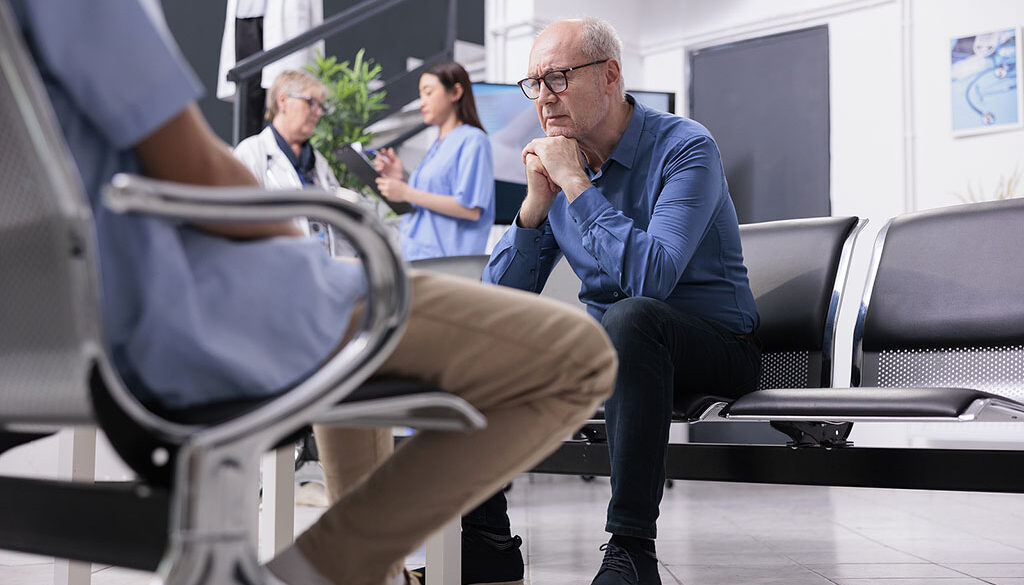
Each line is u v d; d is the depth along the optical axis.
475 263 2.56
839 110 5.61
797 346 2.24
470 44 5.75
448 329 0.92
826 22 5.65
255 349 0.80
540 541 3.00
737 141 5.99
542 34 2.16
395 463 0.96
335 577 0.94
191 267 0.80
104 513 0.77
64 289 0.67
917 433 5.18
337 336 0.85
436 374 0.93
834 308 2.22
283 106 3.54
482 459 0.95
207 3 4.86
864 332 2.23
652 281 1.93
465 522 2.07
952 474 1.75
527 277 2.20
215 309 0.79
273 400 0.78
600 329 0.96
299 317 0.82
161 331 0.75
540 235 2.19
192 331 0.76
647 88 6.32
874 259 2.28
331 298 0.85
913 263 2.20
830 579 2.29
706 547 2.86
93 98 0.72
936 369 2.12
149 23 0.72
